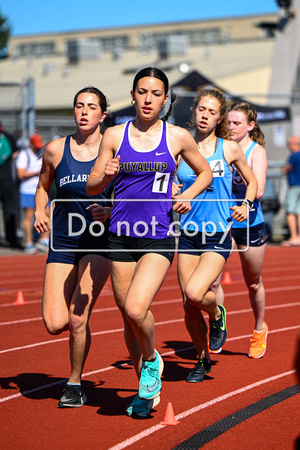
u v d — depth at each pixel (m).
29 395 13.91
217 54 96.06
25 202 38.50
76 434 11.64
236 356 17.47
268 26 65.00
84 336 12.80
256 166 16.70
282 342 18.95
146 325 11.70
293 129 55.12
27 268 34.22
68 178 13.22
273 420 12.42
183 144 12.10
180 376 15.58
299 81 67.12
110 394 14.05
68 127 48.72
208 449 10.99
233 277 32.56
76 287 12.95
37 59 108.31
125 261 12.23
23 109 41.94
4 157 39.81
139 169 11.91
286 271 34.09
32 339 19.06
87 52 100.50
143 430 11.86
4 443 11.19
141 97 11.73
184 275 14.70
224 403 13.46
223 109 15.10
